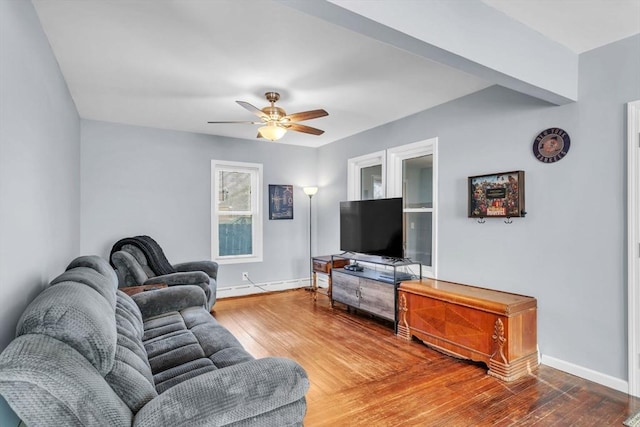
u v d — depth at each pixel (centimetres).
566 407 215
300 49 242
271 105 323
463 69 204
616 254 237
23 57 160
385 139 438
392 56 253
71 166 326
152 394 127
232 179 519
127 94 327
